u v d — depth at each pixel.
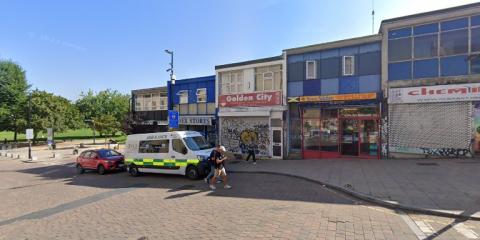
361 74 18.12
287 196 10.20
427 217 7.60
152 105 32.19
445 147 15.71
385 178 11.84
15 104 49.28
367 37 17.78
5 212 10.27
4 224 8.80
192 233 6.95
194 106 26.19
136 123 31.95
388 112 17.19
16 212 10.18
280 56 20.84
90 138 60.12
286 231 6.74
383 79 17.27
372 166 14.73
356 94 18.05
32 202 11.58
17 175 20.11
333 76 19.02
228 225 7.36
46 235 7.54
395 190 9.95
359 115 18.33
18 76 52.38
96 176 18.02
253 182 13.00
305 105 20.16
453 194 9.16
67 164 25.84
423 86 16.12
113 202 10.67
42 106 46.41
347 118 18.73
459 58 15.52
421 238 6.18
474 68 15.20
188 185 13.09
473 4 15.11
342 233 6.52
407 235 6.36
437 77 15.95
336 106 19.06
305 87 19.98
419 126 16.38
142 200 10.68
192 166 14.55
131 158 17.02
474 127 15.12
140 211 9.17
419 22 16.33
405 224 7.07
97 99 63.44
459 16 15.45
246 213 8.31
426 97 16.02
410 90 16.44
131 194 11.87
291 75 20.50
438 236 6.28
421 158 16.20
